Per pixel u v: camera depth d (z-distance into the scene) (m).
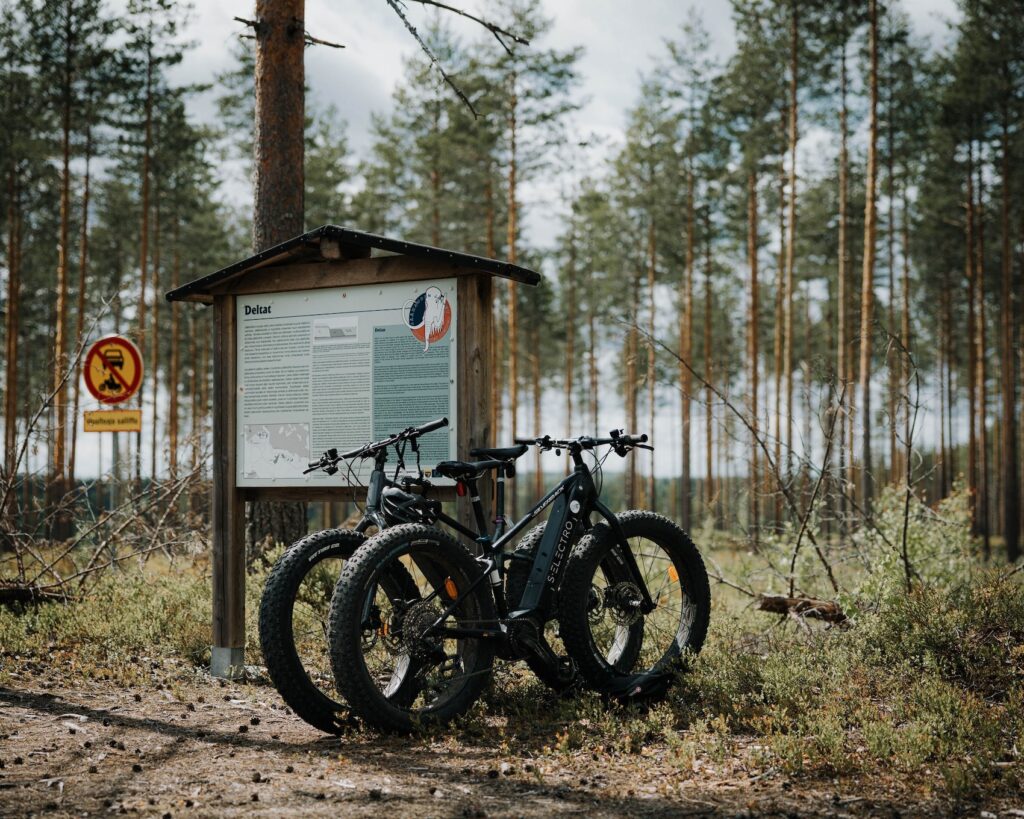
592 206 34.94
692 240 31.50
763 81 25.80
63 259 23.58
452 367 5.32
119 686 5.39
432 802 3.38
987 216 28.14
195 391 31.41
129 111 25.39
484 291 5.38
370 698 4.16
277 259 5.72
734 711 4.48
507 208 27.78
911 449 6.68
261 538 8.20
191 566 8.54
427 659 4.39
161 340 33.78
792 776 3.67
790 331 25.41
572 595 4.83
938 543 8.07
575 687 4.91
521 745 4.19
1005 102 25.47
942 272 32.31
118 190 30.86
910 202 31.28
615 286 34.91
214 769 3.78
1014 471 25.95
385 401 5.47
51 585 7.49
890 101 28.58
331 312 5.64
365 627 4.32
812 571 7.84
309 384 5.67
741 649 5.96
